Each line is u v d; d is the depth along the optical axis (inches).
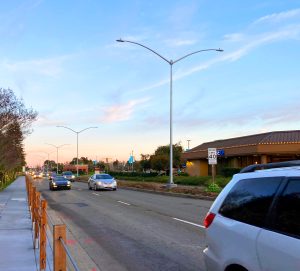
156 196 1162.0
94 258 372.2
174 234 483.8
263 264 163.6
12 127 1471.5
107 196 1168.8
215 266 196.7
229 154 2018.9
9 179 2468.0
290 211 158.4
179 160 3383.4
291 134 1888.5
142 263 350.0
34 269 315.6
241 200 189.8
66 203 935.0
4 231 491.8
